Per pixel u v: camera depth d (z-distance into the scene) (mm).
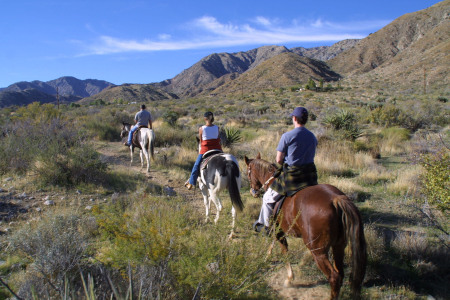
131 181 9570
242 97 67188
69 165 9031
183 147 14711
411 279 4750
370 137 15852
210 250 3799
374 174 10109
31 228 5508
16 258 4922
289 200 4191
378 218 6961
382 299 4262
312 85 71125
